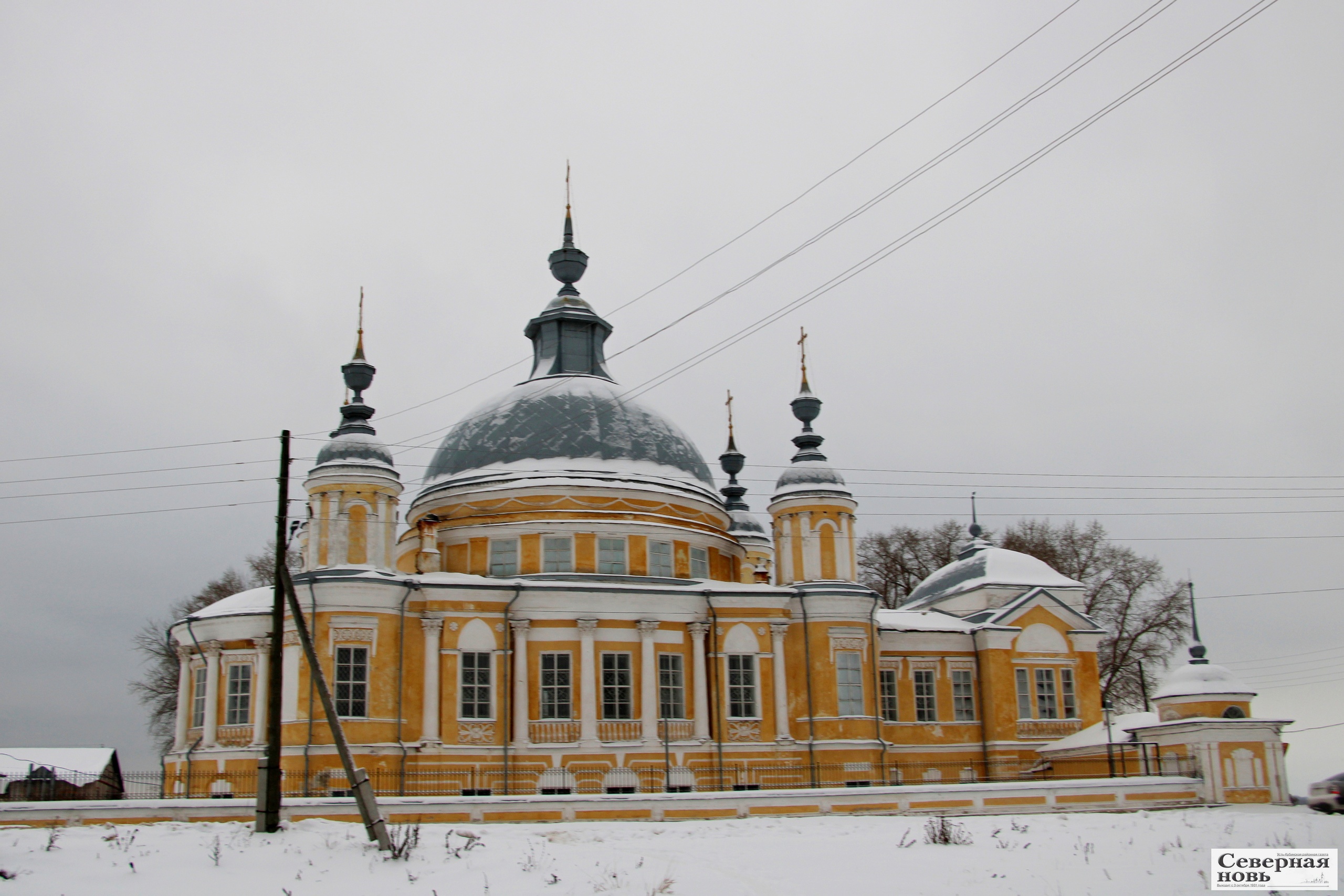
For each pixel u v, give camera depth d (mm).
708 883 21359
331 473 42906
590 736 42969
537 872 23016
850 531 49500
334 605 41250
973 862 23828
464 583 43219
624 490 47250
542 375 52719
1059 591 55750
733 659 46188
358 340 46500
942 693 52250
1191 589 44188
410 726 41750
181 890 21547
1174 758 40812
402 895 21188
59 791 54125
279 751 27969
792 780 45219
